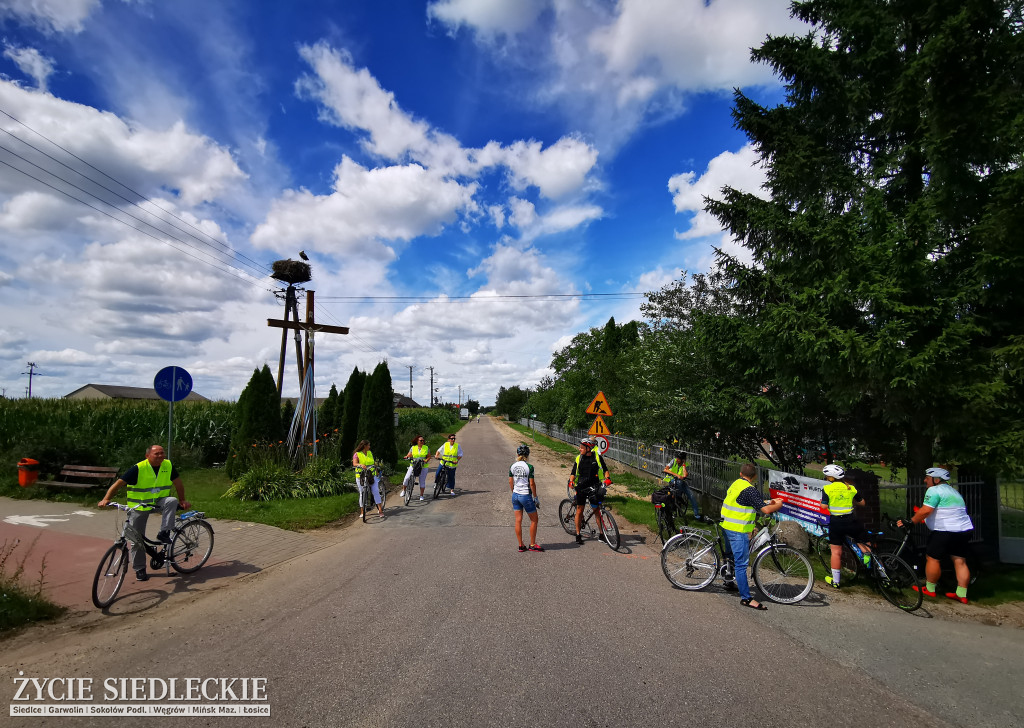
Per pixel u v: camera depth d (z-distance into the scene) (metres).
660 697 3.56
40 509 9.95
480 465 21.58
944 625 5.21
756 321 9.10
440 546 8.12
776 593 5.91
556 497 13.44
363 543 8.34
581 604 5.50
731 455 12.05
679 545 6.32
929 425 7.04
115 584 5.52
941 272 7.07
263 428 14.59
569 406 30.06
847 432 9.58
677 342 12.70
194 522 6.69
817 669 4.10
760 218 8.70
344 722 3.19
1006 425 6.48
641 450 17.31
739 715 3.35
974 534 7.44
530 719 3.24
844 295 7.04
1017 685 3.91
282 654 4.20
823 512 7.32
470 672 3.88
